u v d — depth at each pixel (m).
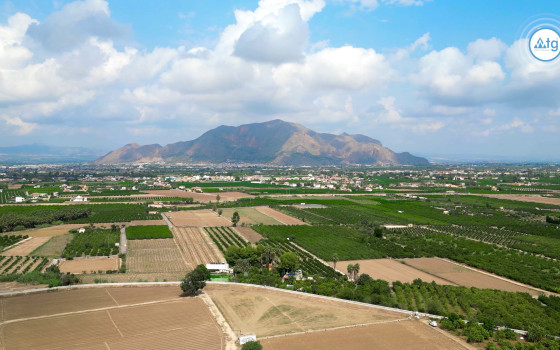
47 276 156.00
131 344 97.44
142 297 133.00
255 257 187.12
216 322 111.94
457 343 99.75
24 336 100.94
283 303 127.94
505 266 181.88
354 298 134.12
